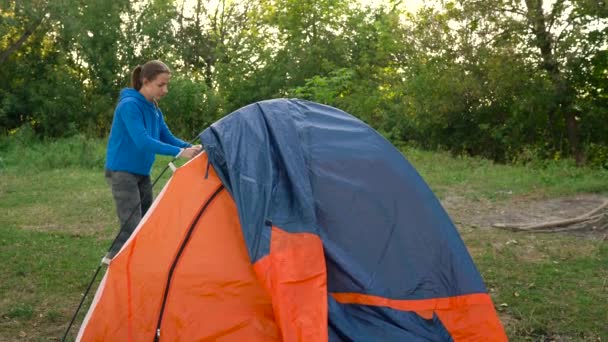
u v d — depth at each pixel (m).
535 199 9.66
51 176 12.57
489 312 4.01
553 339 4.59
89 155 14.45
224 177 3.99
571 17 15.28
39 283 5.84
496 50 15.97
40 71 22.73
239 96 23.81
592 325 4.78
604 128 16.48
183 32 29.09
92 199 9.99
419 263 4.00
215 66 24.48
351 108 20.08
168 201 4.00
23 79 22.45
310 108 4.38
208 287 3.68
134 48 23.22
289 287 3.57
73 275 6.06
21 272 6.12
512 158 17.08
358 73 23.19
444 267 4.04
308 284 3.63
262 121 4.22
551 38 15.48
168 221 3.93
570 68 15.41
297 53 24.19
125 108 4.80
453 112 17.59
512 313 5.05
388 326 3.81
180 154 4.60
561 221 7.77
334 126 4.29
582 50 15.16
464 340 3.91
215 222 3.87
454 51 16.92
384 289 3.89
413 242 4.04
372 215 4.04
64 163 14.31
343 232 3.97
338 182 4.07
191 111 21.72
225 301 3.65
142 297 3.78
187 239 3.83
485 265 6.26
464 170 12.61
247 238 3.72
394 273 3.95
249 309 3.63
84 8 22.53
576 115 16.66
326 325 3.51
